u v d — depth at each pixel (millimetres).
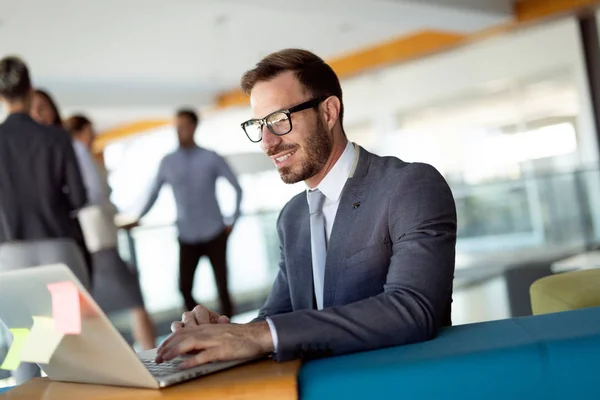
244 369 1053
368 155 1467
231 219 5086
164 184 5059
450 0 7094
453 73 10055
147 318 4426
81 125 4219
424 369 938
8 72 2939
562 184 5684
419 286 1160
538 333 1024
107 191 4277
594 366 932
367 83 11078
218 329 1095
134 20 7613
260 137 1438
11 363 1172
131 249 5324
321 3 6254
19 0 6492
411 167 1349
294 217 1596
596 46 8664
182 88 12047
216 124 13938
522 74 9312
